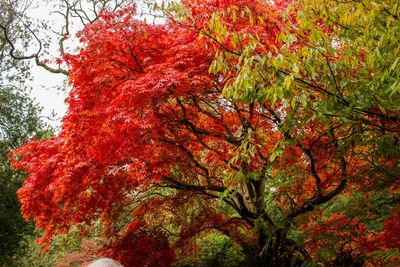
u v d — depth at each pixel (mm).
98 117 6762
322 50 4098
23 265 15195
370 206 7641
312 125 6363
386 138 5480
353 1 4012
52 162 7254
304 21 4082
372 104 4512
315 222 8781
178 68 6898
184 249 10211
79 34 6906
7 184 14258
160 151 7602
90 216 8773
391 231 7043
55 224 8594
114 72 7113
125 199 9242
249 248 9344
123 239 9305
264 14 6641
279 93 3891
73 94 7055
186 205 9852
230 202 8969
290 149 6973
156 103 6934
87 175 7156
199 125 8500
